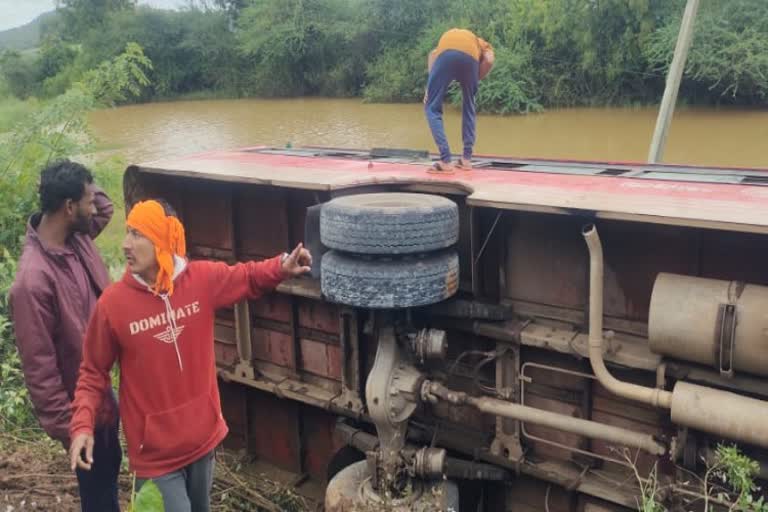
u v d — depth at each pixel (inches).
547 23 1083.9
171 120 1095.0
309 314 206.7
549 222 165.6
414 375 167.2
